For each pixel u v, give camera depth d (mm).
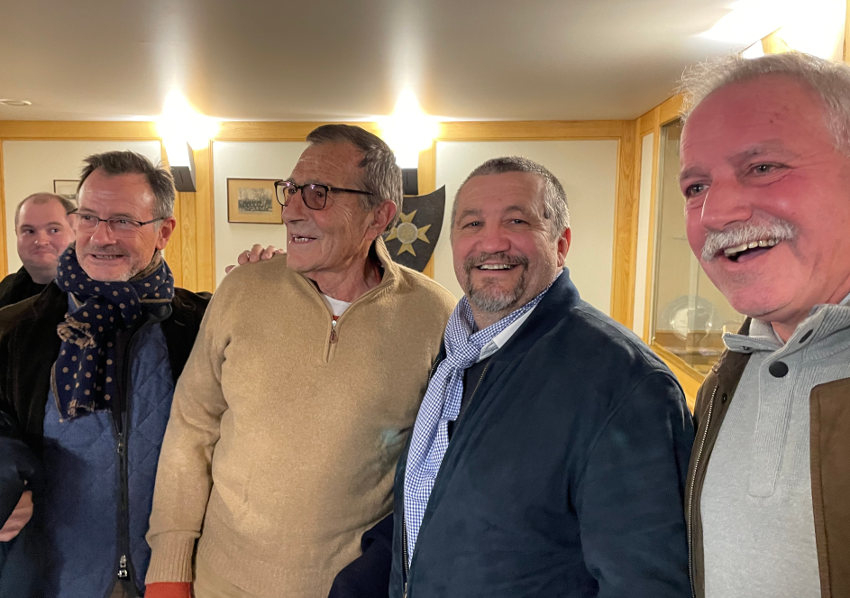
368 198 1314
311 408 1236
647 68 2480
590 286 3873
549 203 1078
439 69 2545
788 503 671
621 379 888
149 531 1325
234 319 1313
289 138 3932
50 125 3961
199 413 1367
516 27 1998
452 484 988
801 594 648
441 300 1414
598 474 869
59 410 1312
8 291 2111
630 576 822
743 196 703
